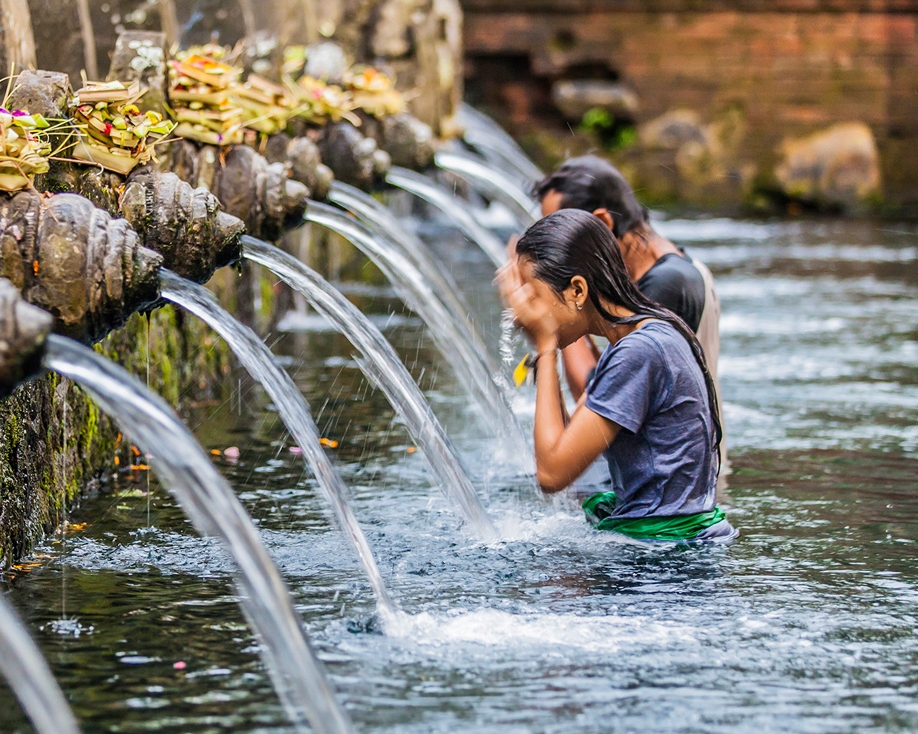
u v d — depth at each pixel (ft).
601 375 20.81
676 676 15.71
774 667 16.03
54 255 16.61
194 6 40.45
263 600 15.17
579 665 16.02
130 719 14.44
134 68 26.27
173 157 26.09
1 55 25.04
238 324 21.54
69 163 20.54
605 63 112.27
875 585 19.27
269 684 15.46
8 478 20.27
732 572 19.83
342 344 43.62
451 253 72.79
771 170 110.42
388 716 14.51
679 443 21.21
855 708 14.87
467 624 17.40
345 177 37.93
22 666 12.59
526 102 114.42
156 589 19.04
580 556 20.63
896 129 110.42
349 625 17.38
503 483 26.07
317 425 31.24
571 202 24.84
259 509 23.81
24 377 13.67
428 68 62.44
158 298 18.40
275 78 40.86
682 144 111.75
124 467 27.68
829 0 109.40
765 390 36.91
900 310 54.03
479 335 43.04
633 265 25.00
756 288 61.00
